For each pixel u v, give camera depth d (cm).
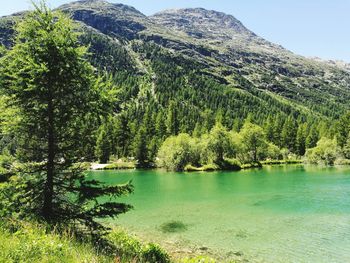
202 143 10275
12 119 1328
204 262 1397
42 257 715
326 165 11406
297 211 3944
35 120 1338
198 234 3023
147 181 7206
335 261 2353
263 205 4328
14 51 1329
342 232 3039
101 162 11825
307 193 5203
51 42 1316
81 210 1407
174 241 2802
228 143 10388
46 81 1318
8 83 1309
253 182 6731
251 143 11456
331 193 5169
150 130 13775
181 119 16575
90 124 1435
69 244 865
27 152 1365
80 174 1416
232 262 2222
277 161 12419
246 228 3228
